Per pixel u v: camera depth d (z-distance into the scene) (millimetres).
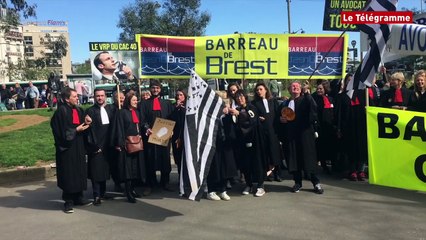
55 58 41125
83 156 6203
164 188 7301
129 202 6547
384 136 6484
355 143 7449
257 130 6672
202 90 6102
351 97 7465
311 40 8375
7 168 8469
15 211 6199
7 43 73938
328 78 8445
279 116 6840
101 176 6457
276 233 4973
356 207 5922
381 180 6547
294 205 6102
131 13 34406
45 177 8453
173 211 6000
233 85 7051
